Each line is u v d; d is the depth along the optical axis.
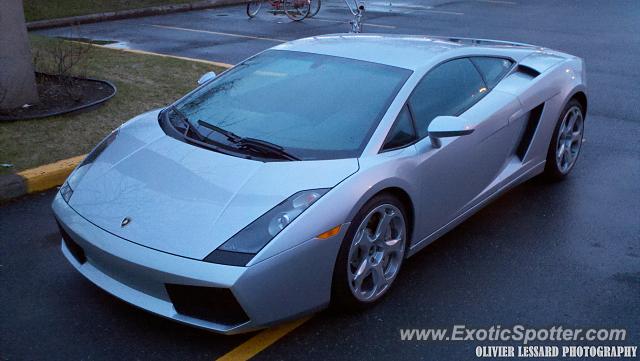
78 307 3.48
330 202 3.13
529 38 12.70
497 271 3.96
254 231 2.96
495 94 4.46
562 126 5.13
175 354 3.11
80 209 3.34
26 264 3.93
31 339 3.20
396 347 3.22
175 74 8.32
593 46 11.88
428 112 3.89
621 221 4.70
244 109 3.89
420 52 4.26
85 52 8.10
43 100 6.70
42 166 5.16
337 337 3.27
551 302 3.65
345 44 4.43
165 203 3.17
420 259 4.09
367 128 3.59
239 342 3.21
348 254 3.22
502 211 4.83
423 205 3.75
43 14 13.55
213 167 3.35
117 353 3.11
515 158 4.76
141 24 13.79
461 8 17.56
